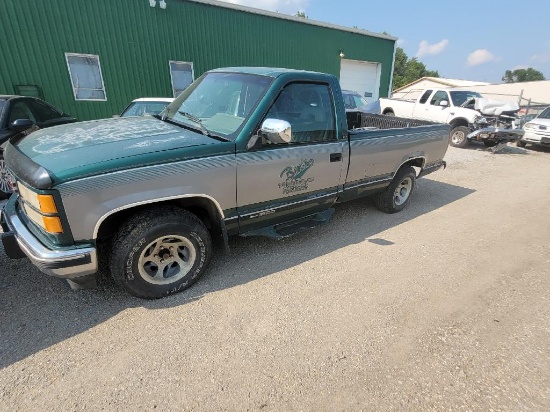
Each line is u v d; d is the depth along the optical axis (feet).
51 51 31.04
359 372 7.00
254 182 9.66
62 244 7.27
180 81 39.32
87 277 8.07
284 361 7.19
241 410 6.07
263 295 9.43
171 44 37.19
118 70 34.81
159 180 7.91
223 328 8.08
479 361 7.47
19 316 8.15
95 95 34.40
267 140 9.58
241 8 40.70
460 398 6.52
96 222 7.42
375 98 63.52
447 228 15.06
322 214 12.51
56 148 7.99
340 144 11.69
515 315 9.15
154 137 8.84
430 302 9.53
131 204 7.70
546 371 7.28
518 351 7.83
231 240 12.67
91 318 8.21
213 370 6.89
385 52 60.75
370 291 9.91
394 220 15.72
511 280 10.91
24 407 5.93
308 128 10.73
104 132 9.33
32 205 7.34
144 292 8.70
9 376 6.54
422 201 18.89
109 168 7.29
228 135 9.27
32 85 30.94
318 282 10.23
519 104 58.23
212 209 9.39
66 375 6.63
